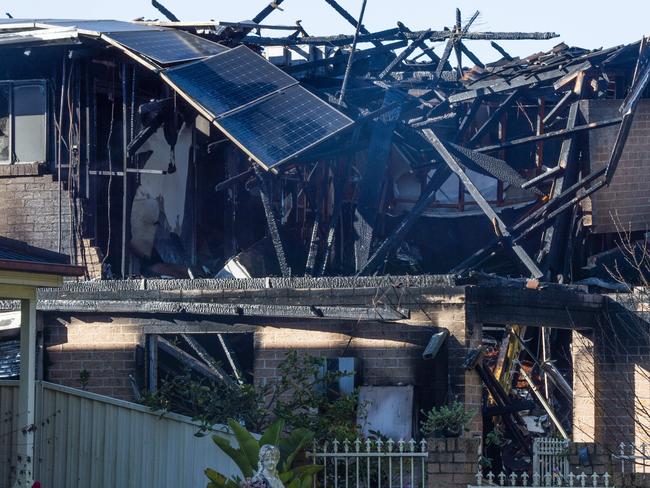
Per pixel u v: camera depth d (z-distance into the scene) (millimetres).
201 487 22781
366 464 22391
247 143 35031
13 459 22906
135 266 40500
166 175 41500
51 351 32688
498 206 45875
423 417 29172
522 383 39438
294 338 30641
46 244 39500
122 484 23250
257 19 43375
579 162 41250
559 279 37750
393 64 42250
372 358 29875
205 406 23938
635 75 38094
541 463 23516
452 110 42438
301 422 23875
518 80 41438
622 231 41906
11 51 39656
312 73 43719
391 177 45688
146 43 39156
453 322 29234
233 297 31469
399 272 43781
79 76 39531
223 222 43062
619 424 33344
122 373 31953
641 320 33344
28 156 39875
